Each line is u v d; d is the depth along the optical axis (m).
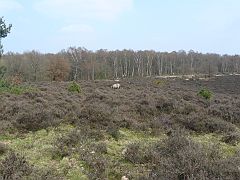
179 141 8.45
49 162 7.92
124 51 115.12
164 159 7.34
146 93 24.47
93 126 11.45
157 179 6.29
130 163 8.09
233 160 6.98
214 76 88.25
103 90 26.95
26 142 9.58
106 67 95.12
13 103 14.51
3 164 6.77
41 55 80.19
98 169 7.35
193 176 6.00
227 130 12.16
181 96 22.50
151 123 12.50
